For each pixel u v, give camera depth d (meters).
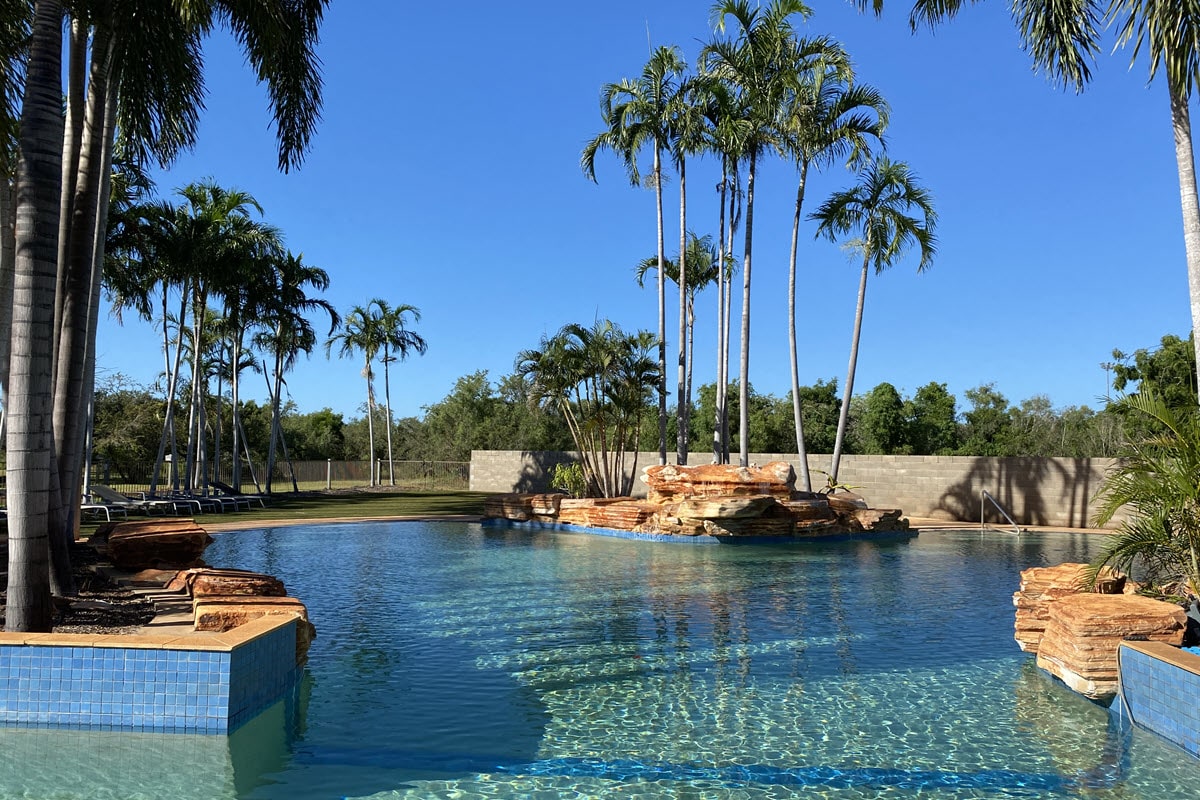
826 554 15.48
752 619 8.91
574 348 22.70
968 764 4.68
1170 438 7.00
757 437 40.41
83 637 5.07
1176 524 6.80
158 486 32.97
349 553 14.75
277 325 29.56
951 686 6.32
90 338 12.27
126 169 16.41
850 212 20.58
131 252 18.84
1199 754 4.68
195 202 23.66
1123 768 4.61
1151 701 5.21
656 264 24.81
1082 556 15.23
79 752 4.65
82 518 18.69
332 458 51.78
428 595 10.37
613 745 4.98
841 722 5.44
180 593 8.38
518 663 6.96
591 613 9.23
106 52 8.95
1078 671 5.76
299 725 5.30
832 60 20.22
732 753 4.86
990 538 18.94
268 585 7.54
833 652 7.41
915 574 12.62
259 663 5.39
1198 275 7.95
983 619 8.97
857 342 21.16
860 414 43.03
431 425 51.78
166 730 4.94
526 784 4.37
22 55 9.20
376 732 5.19
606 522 19.06
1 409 12.44
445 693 6.07
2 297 11.01
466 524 20.92
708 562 14.04
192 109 10.60
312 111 10.10
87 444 20.77
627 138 21.94
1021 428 42.12
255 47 9.63
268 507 25.45
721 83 20.59
